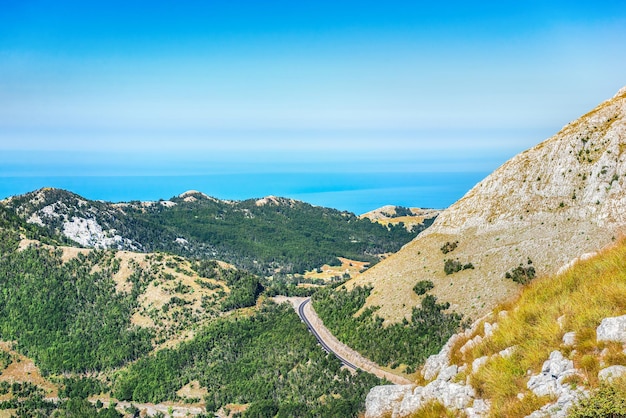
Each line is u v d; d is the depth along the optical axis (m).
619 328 21.11
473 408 23.41
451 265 156.12
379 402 32.91
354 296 182.50
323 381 147.25
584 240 127.94
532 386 22.05
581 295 25.66
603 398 18.31
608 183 134.00
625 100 148.12
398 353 140.00
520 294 31.83
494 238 156.38
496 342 27.12
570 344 22.61
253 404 149.25
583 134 149.25
